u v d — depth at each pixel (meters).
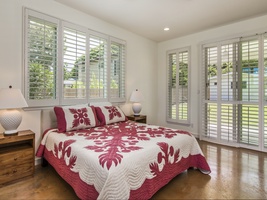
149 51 4.52
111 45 3.57
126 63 3.90
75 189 1.62
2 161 1.95
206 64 3.86
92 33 3.18
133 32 3.99
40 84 2.55
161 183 1.81
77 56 2.97
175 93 4.47
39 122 2.55
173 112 4.53
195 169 2.43
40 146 2.40
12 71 2.29
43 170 2.37
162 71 4.73
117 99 3.70
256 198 1.74
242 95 3.34
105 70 3.45
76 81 2.96
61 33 2.75
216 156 2.90
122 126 2.79
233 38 3.41
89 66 3.15
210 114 3.77
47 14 2.58
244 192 1.84
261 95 3.13
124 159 1.49
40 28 2.53
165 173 1.87
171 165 1.97
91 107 2.88
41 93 2.55
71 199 1.73
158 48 4.80
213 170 2.38
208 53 3.81
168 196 1.79
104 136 2.18
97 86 3.29
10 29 2.26
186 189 1.92
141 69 4.30
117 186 1.33
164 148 1.89
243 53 3.32
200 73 3.93
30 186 1.96
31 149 2.16
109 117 2.96
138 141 1.97
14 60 2.30
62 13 2.75
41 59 2.54
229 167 2.47
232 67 3.44
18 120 2.13
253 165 2.53
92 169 1.47
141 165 1.58
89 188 1.46
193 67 4.10
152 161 1.72
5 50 2.23
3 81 2.22
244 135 3.31
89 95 3.16
